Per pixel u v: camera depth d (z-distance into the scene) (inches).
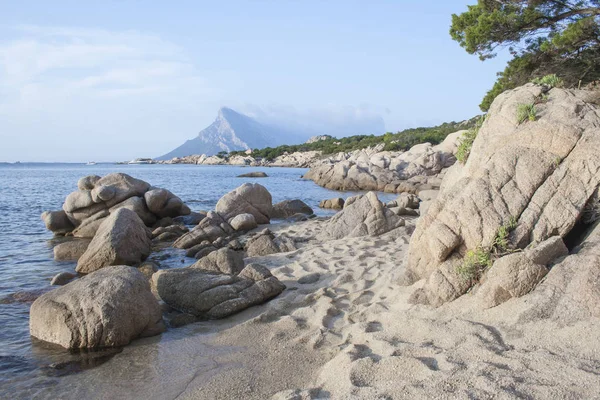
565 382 167.8
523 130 292.0
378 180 1815.9
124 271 315.9
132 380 239.9
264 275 365.1
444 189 369.4
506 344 209.5
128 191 796.6
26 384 239.1
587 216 269.3
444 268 273.4
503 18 906.7
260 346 270.2
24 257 582.6
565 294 221.9
